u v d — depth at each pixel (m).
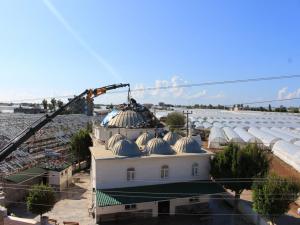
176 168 38.78
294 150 62.66
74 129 109.94
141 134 46.41
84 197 44.16
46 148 73.88
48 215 37.38
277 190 30.98
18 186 41.00
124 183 36.97
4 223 27.12
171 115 97.38
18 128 92.31
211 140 79.25
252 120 137.75
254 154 38.03
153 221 35.81
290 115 172.75
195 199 38.12
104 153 38.59
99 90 34.41
